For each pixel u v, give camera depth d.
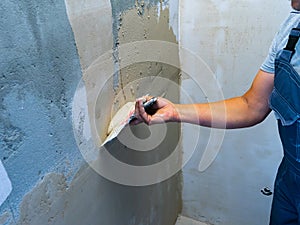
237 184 1.64
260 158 1.50
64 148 0.65
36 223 0.61
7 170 0.51
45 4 0.53
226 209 1.75
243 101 1.01
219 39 1.32
